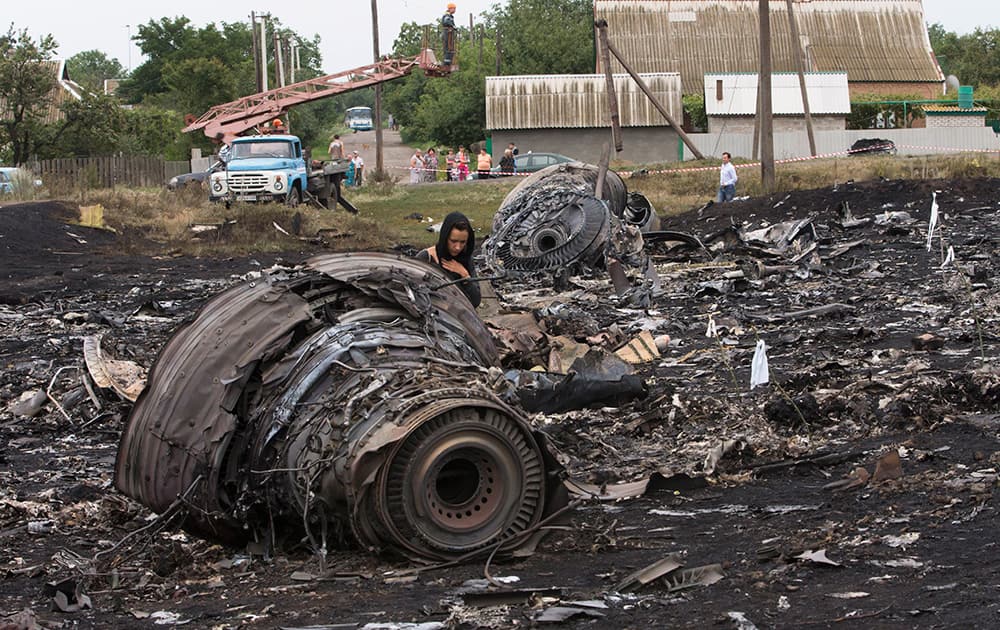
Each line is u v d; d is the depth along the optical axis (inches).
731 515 252.1
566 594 197.3
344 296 255.0
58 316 687.7
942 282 665.0
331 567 221.3
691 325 574.6
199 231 1171.3
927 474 266.7
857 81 2522.1
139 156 1993.1
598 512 261.0
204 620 198.7
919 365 397.1
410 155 3051.2
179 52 3703.3
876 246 890.7
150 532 247.1
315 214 1250.6
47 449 376.5
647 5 2677.2
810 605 183.9
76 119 2069.4
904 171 1389.0
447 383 224.1
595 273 780.0
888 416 328.5
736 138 2164.1
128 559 243.0
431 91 3489.2
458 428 214.2
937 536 217.9
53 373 494.6
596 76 2283.5
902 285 669.3
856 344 476.7
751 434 327.0
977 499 240.8
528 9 3641.7
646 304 657.0
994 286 627.5
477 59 3708.2
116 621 201.8
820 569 204.4
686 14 2655.0
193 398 236.2
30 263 985.5
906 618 173.3
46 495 305.4
